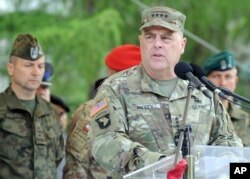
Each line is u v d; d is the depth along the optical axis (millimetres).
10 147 11438
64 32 21578
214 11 24000
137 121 8953
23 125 11578
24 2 22500
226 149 8023
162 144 8922
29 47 11812
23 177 11406
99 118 8891
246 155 8102
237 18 24578
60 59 21453
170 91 9133
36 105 11836
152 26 8984
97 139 8812
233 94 8375
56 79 21516
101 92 9047
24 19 22172
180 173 7715
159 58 8992
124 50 12586
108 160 8609
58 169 12711
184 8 23250
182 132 7984
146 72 9164
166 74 9125
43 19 22250
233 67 13562
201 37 23594
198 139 9023
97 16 21703
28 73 11750
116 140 8617
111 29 21500
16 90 11750
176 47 9055
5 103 11609
